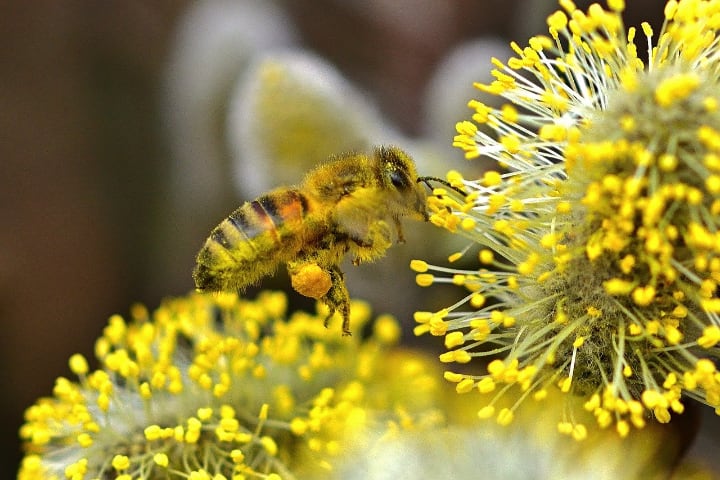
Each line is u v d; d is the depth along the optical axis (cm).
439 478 14
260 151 16
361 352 15
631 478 14
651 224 12
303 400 15
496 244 13
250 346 14
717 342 13
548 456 14
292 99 16
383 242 14
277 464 14
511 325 13
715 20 13
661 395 13
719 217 12
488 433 14
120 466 14
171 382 14
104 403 14
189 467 14
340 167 14
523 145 13
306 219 14
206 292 14
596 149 12
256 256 14
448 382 15
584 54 13
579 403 14
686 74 13
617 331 13
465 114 17
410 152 16
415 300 16
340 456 14
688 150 12
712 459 15
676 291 13
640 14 17
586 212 13
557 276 13
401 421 14
